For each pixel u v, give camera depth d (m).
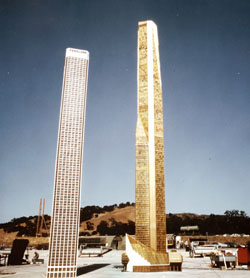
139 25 30.52
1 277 19.11
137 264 22.11
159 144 26.72
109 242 71.56
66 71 23.69
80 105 22.95
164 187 26.02
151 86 27.80
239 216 118.75
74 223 20.25
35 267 26.95
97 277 18.69
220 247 54.69
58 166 21.02
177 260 22.50
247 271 21.73
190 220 128.00
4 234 148.25
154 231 24.14
